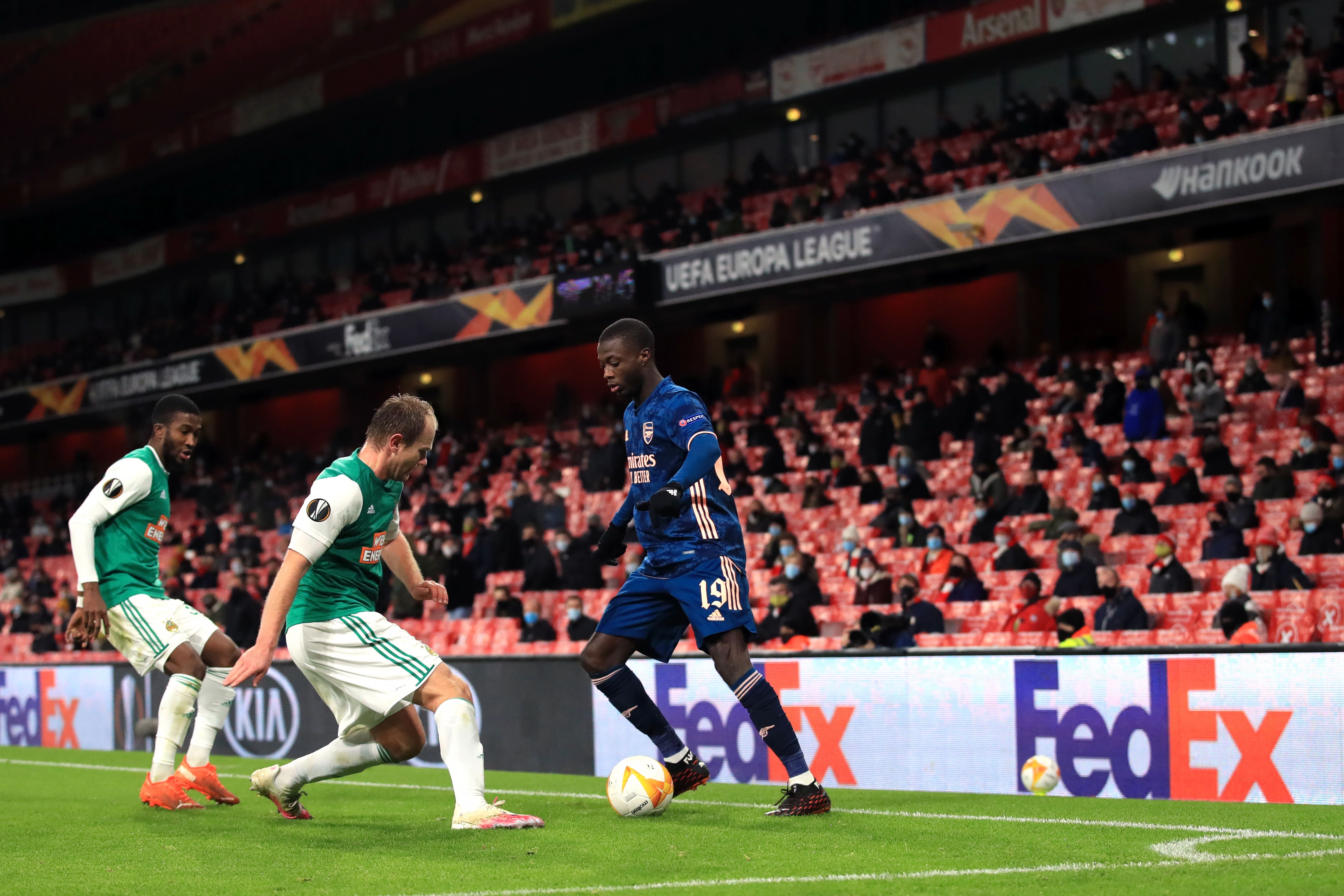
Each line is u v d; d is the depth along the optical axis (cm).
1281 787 1179
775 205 3972
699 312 4459
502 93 5688
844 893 696
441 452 4522
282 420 6372
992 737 1358
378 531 969
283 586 905
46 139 6956
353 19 5778
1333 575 2194
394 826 1019
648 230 4322
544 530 3388
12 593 4384
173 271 6719
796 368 4697
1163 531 2523
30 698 2483
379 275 5425
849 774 1457
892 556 2759
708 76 4897
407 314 4669
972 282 4275
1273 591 2061
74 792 1455
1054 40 4141
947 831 949
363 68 5734
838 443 3578
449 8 5462
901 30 4375
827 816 1030
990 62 4347
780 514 2958
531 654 1762
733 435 3709
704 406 1018
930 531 2611
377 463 953
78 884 770
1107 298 3962
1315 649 1168
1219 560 2286
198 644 1199
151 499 1197
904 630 1916
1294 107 3081
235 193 6638
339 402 6122
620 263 3969
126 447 6769
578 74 5447
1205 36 3953
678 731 1583
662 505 952
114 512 1166
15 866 843
